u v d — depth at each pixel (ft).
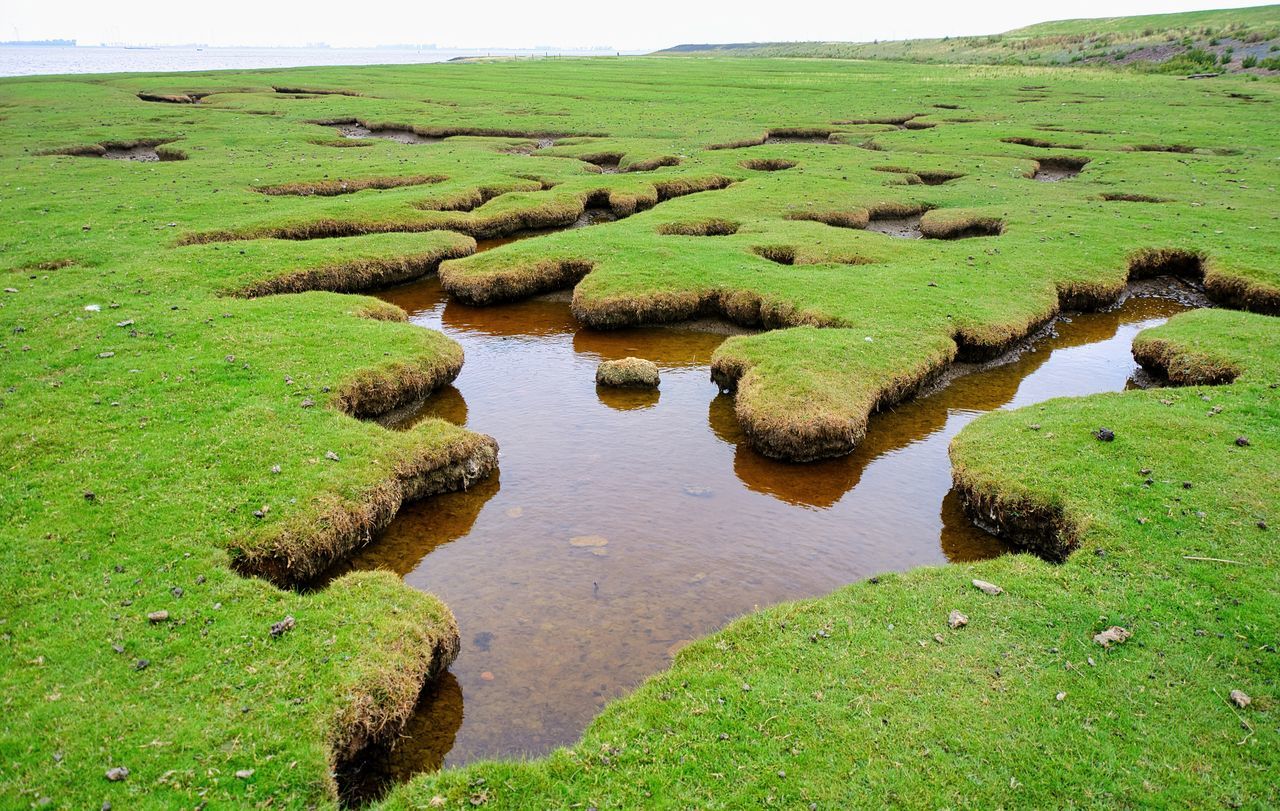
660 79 403.75
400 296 105.40
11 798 27.68
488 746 35.14
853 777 30.50
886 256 109.40
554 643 41.50
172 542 43.16
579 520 54.08
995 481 53.06
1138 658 36.58
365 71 467.11
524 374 81.61
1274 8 521.24
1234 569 42.37
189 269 94.84
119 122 224.33
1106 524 46.83
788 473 61.52
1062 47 559.79
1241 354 73.36
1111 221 124.77
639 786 30.53
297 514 46.93
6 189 134.82
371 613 39.63
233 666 35.06
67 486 47.32
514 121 246.88
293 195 146.41
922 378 75.10
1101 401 65.36
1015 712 33.58
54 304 79.61
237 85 350.64
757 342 78.64
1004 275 100.68
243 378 64.49
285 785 29.73
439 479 57.11
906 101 300.61
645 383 77.46
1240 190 144.77
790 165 187.01
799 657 37.45
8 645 34.88
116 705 32.19
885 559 50.03
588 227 126.41
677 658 38.45
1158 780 30.30
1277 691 34.40
